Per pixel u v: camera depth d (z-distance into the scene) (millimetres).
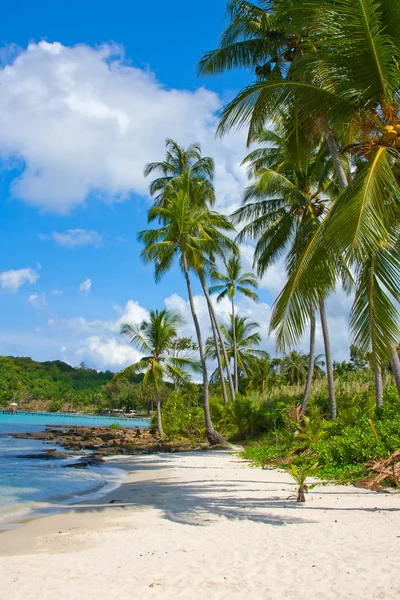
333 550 6691
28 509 11938
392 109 9469
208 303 33188
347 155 19016
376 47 9062
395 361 10945
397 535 7258
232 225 30922
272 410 28625
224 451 26297
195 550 7227
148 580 5906
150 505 11750
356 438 15094
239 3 14844
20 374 117250
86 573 6309
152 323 34625
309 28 10438
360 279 9727
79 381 136500
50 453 27391
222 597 5168
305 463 16594
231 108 10664
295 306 9492
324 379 31938
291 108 11664
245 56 15188
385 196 8688
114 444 34250
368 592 4957
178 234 28391
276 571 5949
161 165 32500
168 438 35219
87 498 13570
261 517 9297
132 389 111250
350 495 11203
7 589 5699
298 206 22031
